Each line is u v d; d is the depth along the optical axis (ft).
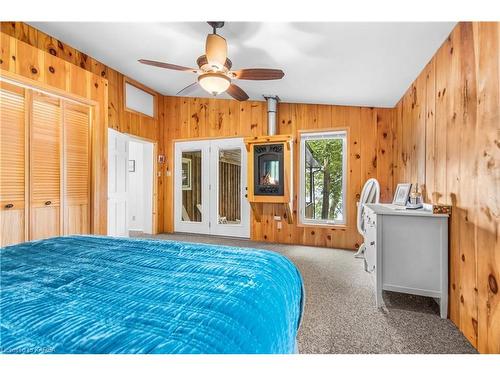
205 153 17.30
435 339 5.85
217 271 3.72
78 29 10.20
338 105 14.10
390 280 7.27
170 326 2.35
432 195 8.05
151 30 9.55
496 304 4.98
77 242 5.34
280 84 11.96
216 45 7.21
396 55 7.99
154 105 17.30
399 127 12.06
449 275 6.79
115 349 2.05
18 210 7.96
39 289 3.13
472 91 5.83
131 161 19.44
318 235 14.60
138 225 19.33
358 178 13.75
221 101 16.81
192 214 17.79
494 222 5.06
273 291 3.34
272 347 2.63
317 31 7.18
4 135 7.62
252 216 15.98
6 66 7.44
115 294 2.98
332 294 8.25
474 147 5.74
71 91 9.18
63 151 9.13
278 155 14.10
